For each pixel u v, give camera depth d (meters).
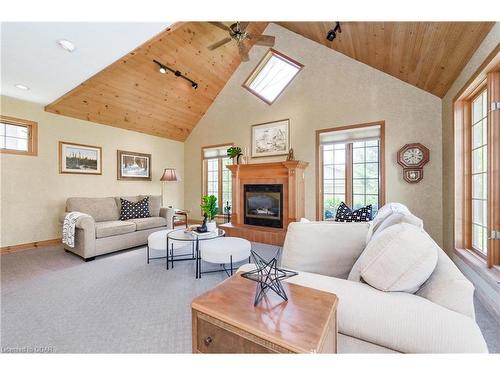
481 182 2.31
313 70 4.10
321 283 0.96
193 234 2.92
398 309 0.79
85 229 3.05
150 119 5.01
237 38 3.03
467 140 2.51
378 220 1.48
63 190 4.03
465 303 0.77
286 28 4.33
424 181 3.22
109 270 2.73
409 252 0.84
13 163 3.54
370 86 3.59
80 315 1.77
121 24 2.17
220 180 5.55
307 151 4.16
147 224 3.92
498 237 1.89
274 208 4.27
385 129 3.47
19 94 3.47
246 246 2.59
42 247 3.71
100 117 4.39
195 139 5.87
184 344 1.45
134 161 5.07
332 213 4.03
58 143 3.98
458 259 2.45
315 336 0.62
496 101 1.88
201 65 4.52
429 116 3.20
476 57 2.02
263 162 4.68
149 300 2.01
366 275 0.93
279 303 0.77
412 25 2.21
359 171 3.81
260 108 4.75
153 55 3.82
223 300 0.79
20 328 1.61
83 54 2.60
